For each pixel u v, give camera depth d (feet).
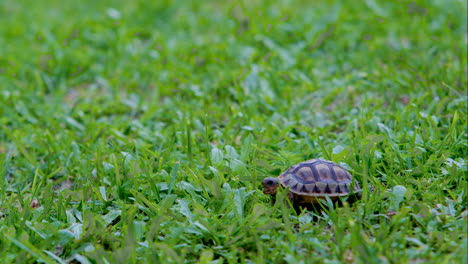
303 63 25.43
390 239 10.84
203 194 13.74
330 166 12.78
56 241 11.75
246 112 20.51
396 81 21.02
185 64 26.71
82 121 22.00
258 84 23.22
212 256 11.04
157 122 20.77
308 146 17.02
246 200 13.01
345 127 19.02
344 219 11.75
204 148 17.30
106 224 12.60
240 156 15.53
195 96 23.06
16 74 27.94
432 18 28.71
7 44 32.42
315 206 12.94
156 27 33.63
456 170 13.52
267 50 27.40
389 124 17.92
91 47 31.09
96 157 16.88
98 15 36.65
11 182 16.61
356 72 23.49
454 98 18.48
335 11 31.37
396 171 14.43
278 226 11.36
